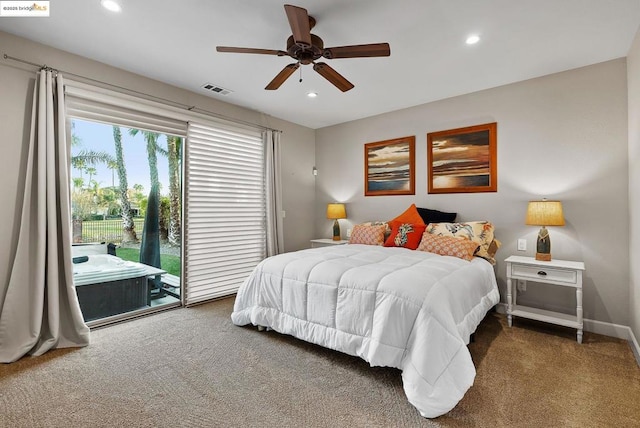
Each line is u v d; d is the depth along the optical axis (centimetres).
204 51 268
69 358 228
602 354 235
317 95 369
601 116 279
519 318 318
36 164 245
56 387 190
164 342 256
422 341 172
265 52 215
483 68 295
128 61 284
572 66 289
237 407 171
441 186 379
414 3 202
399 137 420
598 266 281
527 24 224
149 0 200
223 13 215
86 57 276
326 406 172
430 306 179
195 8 209
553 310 302
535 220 282
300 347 247
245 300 285
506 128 332
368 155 454
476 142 352
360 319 204
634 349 243
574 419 160
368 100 385
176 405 172
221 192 391
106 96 286
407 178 412
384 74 309
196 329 286
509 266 293
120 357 230
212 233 382
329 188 506
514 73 305
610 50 260
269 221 434
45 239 242
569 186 295
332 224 502
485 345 252
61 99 253
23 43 244
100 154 315
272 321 259
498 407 170
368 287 206
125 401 176
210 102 377
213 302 372
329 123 493
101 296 311
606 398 179
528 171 318
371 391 186
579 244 290
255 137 431
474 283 241
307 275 241
